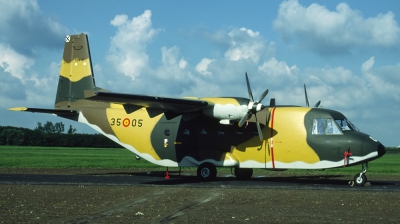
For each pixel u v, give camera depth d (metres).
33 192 16.11
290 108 20.69
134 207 12.93
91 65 24.28
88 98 18.86
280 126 20.34
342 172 29.36
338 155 19.41
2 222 10.73
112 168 30.30
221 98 20.44
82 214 11.81
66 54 24.72
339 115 20.08
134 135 22.78
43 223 10.66
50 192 16.14
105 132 23.42
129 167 31.62
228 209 12.55
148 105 20.22
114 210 12.42
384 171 30.55
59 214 11.80
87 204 13.45
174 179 21.69
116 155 57.53
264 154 20.58
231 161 20.77
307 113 20.16
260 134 20.31
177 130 21.95
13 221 10.87
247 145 20.84
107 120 23.36
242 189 17.25
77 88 24.33
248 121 20.80
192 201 14.08
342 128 19.62
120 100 19.22
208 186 18.28
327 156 19.56
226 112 20.00
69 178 21.53
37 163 35.50
